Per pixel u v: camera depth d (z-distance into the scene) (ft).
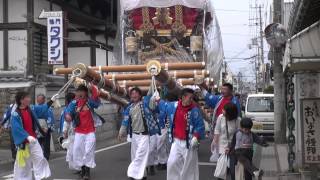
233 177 28.48
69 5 79.25
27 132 29.81
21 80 57.16
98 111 70.44
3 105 55.57
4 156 49.44
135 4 45.39
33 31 67.41
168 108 29.27
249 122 27.66
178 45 45.29
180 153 28.66
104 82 35.14
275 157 47.42
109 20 92.94
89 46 86.22
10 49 68.44
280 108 59.93
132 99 34.12
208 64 46.73
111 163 44.27
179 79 37.17
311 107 33.35
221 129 29.68
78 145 35.55
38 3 70.54
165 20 45.37
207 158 47.44
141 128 33.65
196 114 28.40
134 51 45.85
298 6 35.14
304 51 38.93
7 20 68.54
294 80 39.60
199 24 45.29
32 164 29.91
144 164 33.63
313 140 33.32
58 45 61.67
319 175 34.37
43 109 41.50
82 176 35.81
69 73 35.88
